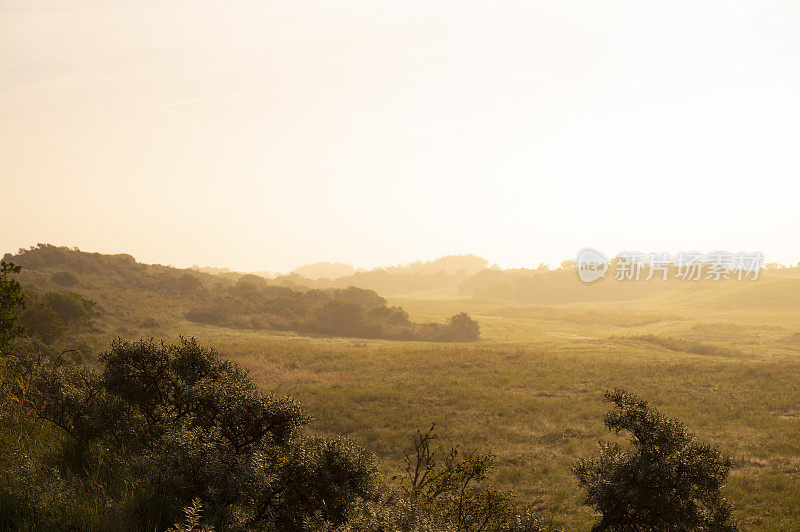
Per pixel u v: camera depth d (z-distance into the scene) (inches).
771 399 1129.4
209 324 2391.7
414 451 758.5
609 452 290.5
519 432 902.4
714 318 3395.7
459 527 205.9
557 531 300.0
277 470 155.0
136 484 152.3
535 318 3705.7
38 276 2632.9
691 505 263.1
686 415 1009.5
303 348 1830.7
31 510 137.8
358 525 140.7
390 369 1491.1
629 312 4015.8
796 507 561.0
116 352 193.8
